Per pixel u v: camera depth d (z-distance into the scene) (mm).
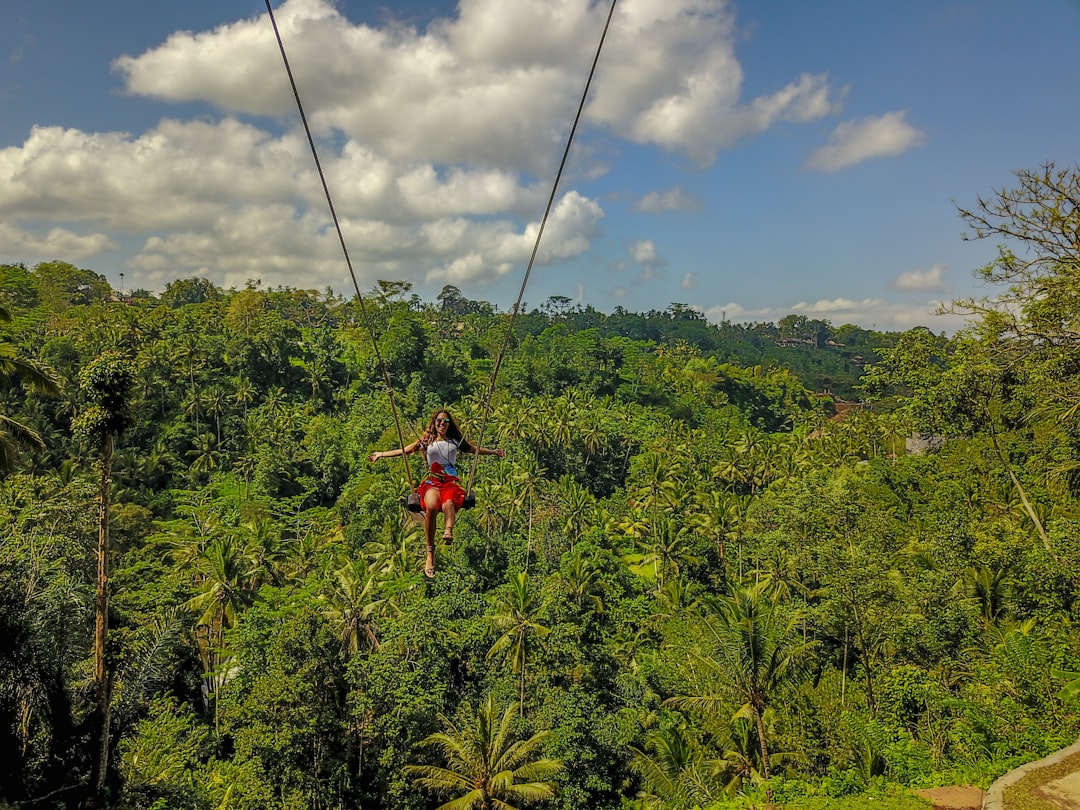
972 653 26953
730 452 95938
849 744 24391
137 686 23344
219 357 102750
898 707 24359
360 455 90312
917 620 28188
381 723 31328
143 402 85750
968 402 32562
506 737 30688
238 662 34219
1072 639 24469
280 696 29672
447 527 7344
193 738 33438
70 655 22234
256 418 93062
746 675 26156
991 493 44406
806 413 146125
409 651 36781
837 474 53875
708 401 144500
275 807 28656
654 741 33188
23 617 21000
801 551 34844
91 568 29797
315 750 30844
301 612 33281
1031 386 25016
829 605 30938
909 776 17781
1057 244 19125
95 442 73375
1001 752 17531
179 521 63531
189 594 42750
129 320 97688
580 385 136375
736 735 29188
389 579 49750
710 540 65812
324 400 108250
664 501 75500
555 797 32000
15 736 19891
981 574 32031
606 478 101375
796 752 26172
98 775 21000
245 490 80562
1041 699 19578
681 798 27000
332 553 62312
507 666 39312
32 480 43594
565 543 67062
